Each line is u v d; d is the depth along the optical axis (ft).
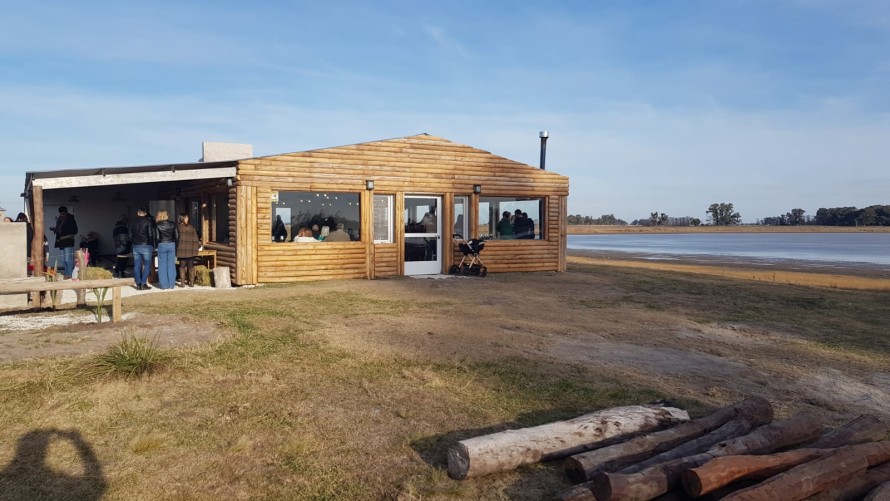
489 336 26.50
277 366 20.52
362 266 48.70
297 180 45.47
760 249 165.17
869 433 14.47
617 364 22.27
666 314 34.17
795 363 23.34
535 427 13.66
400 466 13.10
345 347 23.56
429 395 17.93
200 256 45.68
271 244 44.50
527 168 56.29
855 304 40.09
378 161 49.11
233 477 12.42
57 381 17.54
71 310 30.48
